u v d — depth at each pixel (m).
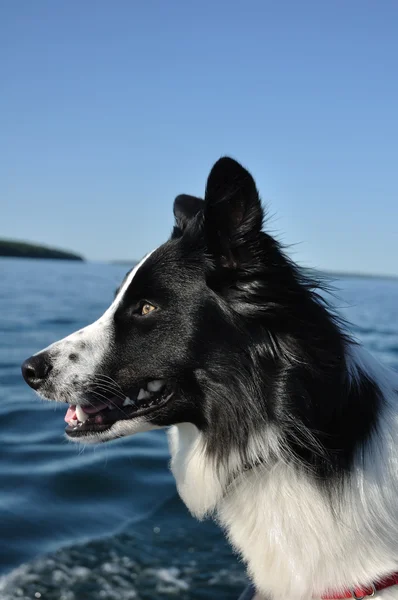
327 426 0.86
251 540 0.89
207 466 0.91
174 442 0.97
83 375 0.92
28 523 1.18
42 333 2.78
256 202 0.86
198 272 0.90
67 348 0.93
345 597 0.86
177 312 0.90
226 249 0.88
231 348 0.88
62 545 1.14
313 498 0.85
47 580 1.06
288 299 0.86
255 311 0.87
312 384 0.86
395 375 0.92
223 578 1.08
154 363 0.90
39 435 1.50
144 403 0.92
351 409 0.86
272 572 0.88
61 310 3.60
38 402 1.73
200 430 0.92
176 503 1.26
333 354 0.86
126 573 1.08
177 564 1.11
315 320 0.87
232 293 0.88
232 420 0.89
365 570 0.85
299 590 0.86
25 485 1.29
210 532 1.19
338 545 0.84
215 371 0.89
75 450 1.43
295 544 0.86
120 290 0.94
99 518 1.21
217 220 0.88
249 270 0.87
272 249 0.87
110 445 1.47
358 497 0.85
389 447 0.86
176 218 1.02
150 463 1.39
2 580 1.05
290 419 0.86
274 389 0.86
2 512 1.20
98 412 0.92
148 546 1.15
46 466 1.36
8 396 1.78
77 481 1.31
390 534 0.84
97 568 1.09
